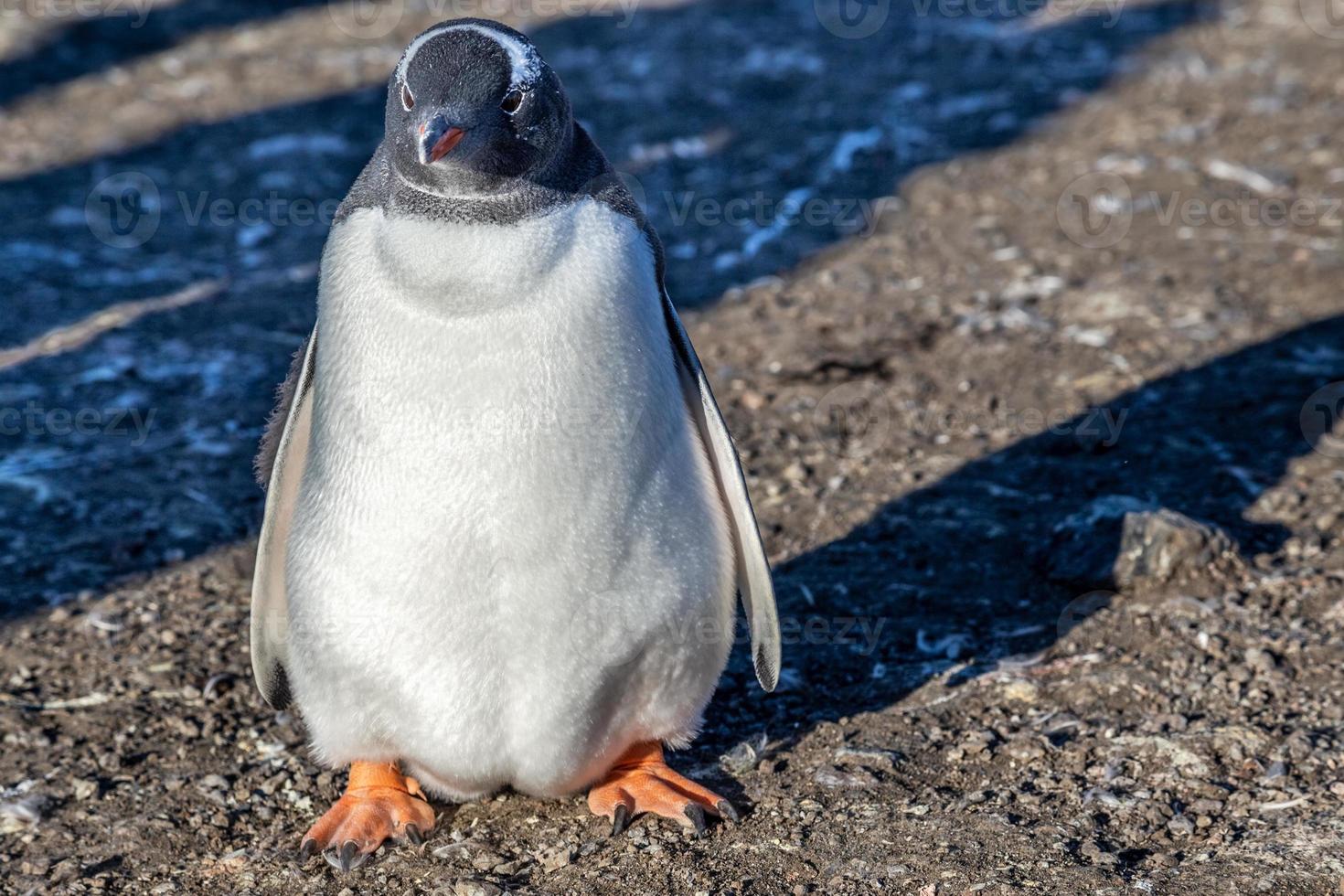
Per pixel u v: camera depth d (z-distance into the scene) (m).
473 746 8.00
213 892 8.18
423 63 7.67
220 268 18.39
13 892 8.25
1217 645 10.19
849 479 13.09
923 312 16.28
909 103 22.45
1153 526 11.10
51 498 13.26
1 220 19.61
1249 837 8.07
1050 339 15.45
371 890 8.09
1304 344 14.87
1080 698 9.72
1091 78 22.97
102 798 9.12
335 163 21.41
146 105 23.36
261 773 9.44
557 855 8.25
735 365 15.38
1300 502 12.12
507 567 7.52
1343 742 8.96
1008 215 18.61
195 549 12.41
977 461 13.25
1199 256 17.03
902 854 8.04
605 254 7.55
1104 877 7.68
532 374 7.36
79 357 16.09
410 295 7.40
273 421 8.54
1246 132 20.38
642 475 7.67
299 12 27.44
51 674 10.54
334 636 7.82
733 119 22.27
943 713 9.67
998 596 11.14
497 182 7.49
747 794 8.87
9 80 24.09
